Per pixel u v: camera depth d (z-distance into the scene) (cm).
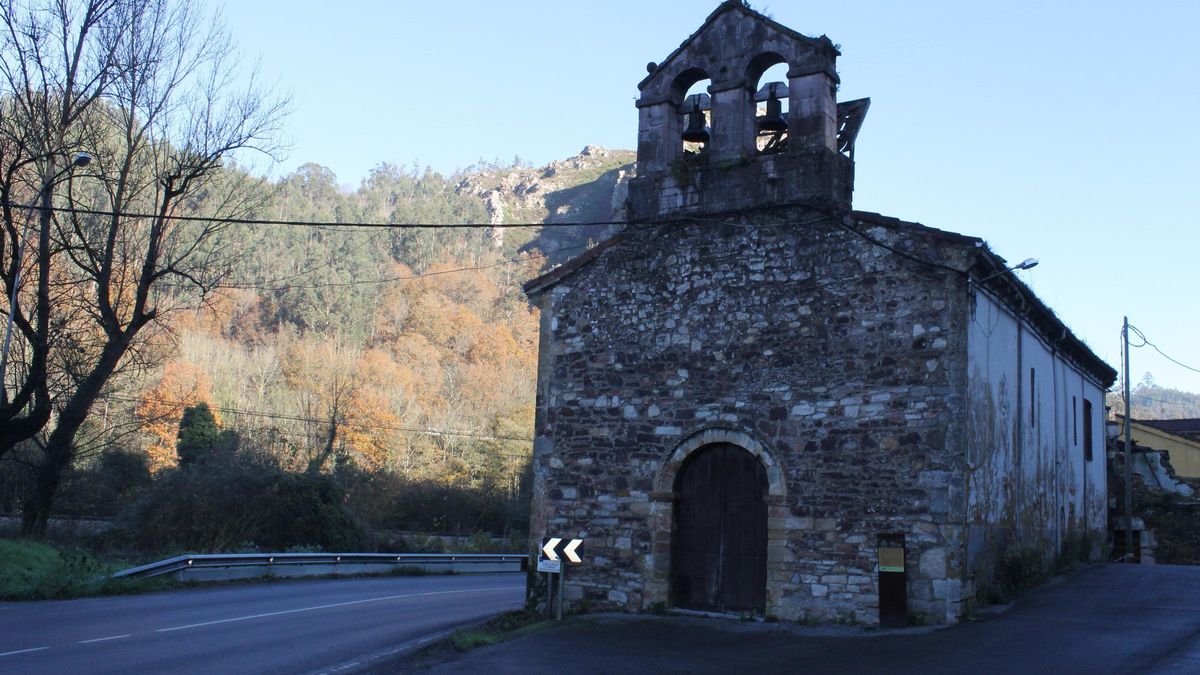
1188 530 2961
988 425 1541
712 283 1616
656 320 1656
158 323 2827
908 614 1388
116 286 2850
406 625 1686
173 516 3184
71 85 2406
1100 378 2731
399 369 6906
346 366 6531
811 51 1591
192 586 2283
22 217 2634
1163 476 3234
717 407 1577
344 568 2978
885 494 1428
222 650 1319
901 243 1474
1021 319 1811
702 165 1650
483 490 5334
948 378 1416
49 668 1122
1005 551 1616
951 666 1115
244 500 3284
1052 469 2055
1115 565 2222
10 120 2359
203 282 2852
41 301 2438
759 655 1234
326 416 5809
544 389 1742
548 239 13850
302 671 1202
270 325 7862
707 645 1315
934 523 1393
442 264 9738
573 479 1686
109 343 2605
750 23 1650
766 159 1595
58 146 2355
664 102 1714
